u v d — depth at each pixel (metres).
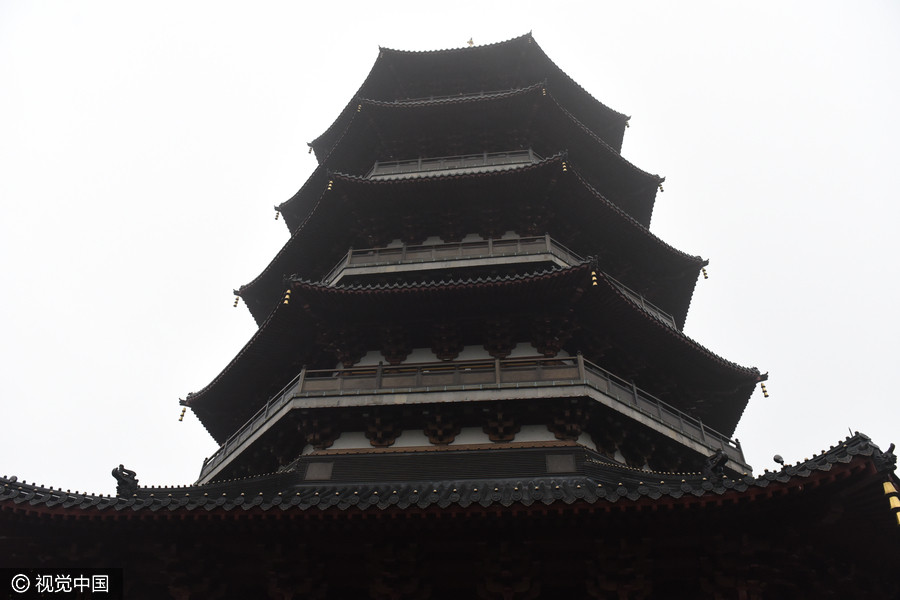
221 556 17.19
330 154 35.66
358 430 22.69
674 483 19.98
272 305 34.31
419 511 15.45
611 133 39.41
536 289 23.08
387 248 28.09
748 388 28.77
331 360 26.02
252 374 28.25
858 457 14.02
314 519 15.82
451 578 16.84
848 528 15.63
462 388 21.94
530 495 16.09
